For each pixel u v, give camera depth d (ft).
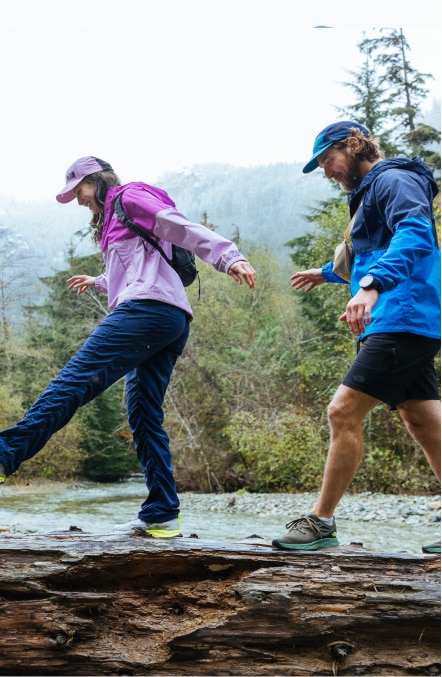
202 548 7.67
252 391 59.88
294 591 7.16
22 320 76.38
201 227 8.38
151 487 8.70
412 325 7.82
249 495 52.06
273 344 61.67
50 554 7.50
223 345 63.62
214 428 59.26
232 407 58.90
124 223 8.78
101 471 72.90
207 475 57.00
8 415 71.51
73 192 9.37
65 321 75.51
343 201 54.75
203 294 66.44
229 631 7.11
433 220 8.09
